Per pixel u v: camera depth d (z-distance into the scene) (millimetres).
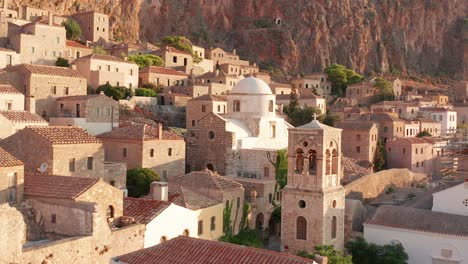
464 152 81375
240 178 76312
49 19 120688
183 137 85188
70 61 118062
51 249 35438
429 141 130625
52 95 88688
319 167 54781
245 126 85625
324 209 54344
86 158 55750
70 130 57062
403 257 55375
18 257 33125
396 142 127750
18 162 42656
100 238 39469
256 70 193250
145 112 106312
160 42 192500
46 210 41250
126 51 148625
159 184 53188
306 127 55594
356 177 88938
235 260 33719
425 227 56250
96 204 39250
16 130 64500
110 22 199500
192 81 133750
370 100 197375
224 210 60000
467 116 178000
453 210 60438
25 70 86125
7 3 155875
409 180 98562
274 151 77562
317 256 35969
